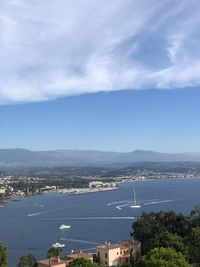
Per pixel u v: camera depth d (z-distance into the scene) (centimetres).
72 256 17012
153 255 13050
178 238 15975
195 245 15212
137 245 17612
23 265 16962
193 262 15088
